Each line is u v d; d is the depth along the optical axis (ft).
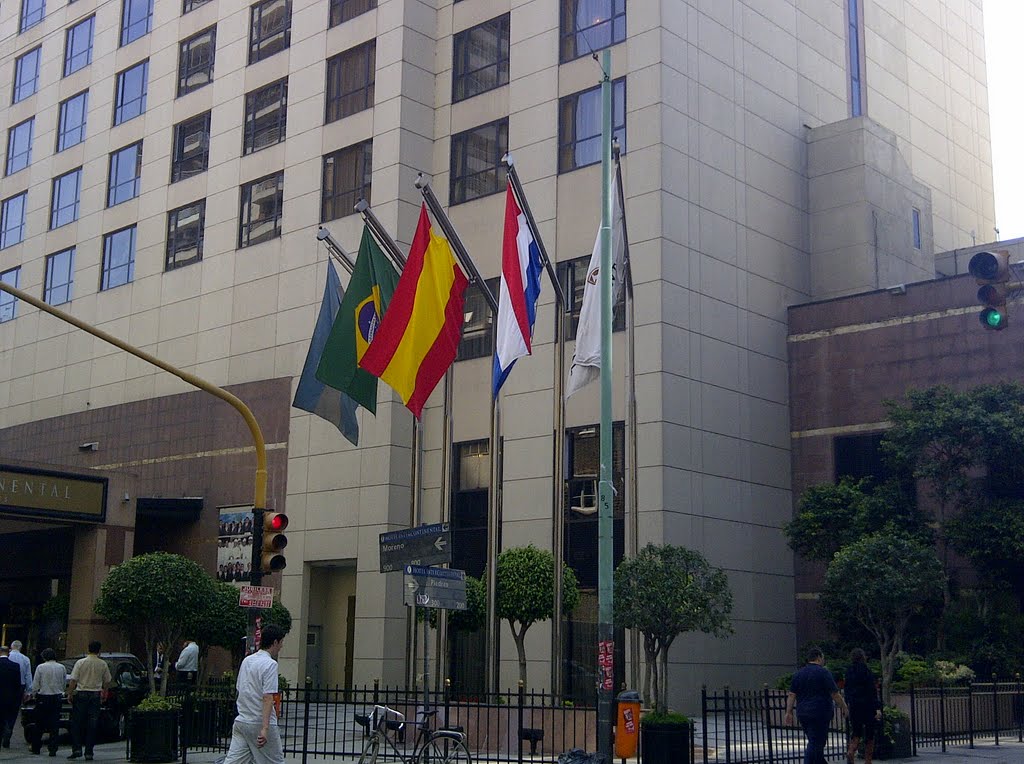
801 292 116.37
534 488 105.91
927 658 86.43
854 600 80.48
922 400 93.20
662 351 98.27
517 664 103.65
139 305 144.56
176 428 135.54
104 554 106.32
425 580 53.88
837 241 116.98
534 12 115.14
